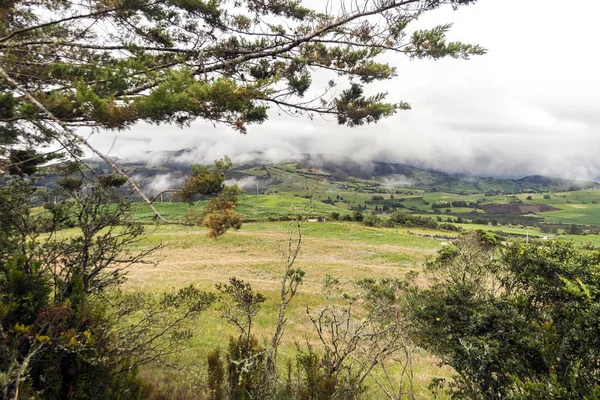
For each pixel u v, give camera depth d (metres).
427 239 61.69
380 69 7.30
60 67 4.71
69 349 3.43
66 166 4.85
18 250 4.49
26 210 4.82
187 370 6.48
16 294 3.61
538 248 5.04
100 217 5.24
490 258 5.86
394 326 4.82
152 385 5.30
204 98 4.99
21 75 4.56
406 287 7.07
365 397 5.70
